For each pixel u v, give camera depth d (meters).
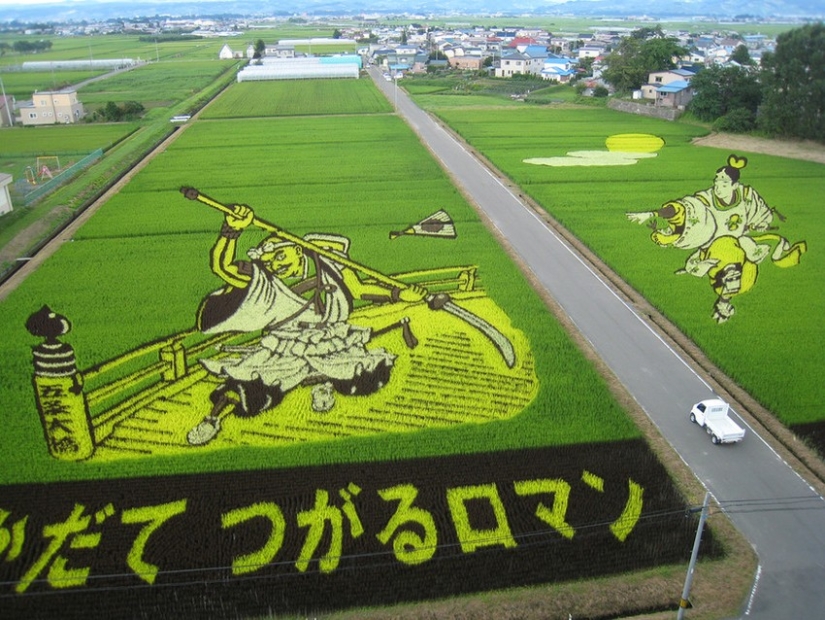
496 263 38.22
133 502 20.62
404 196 51.50
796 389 26.33
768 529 19.78
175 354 25.30
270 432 23.42
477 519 20.20
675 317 31.98
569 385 26.45
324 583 18.25
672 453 22.86
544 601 17.72
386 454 22.67
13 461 22.22
